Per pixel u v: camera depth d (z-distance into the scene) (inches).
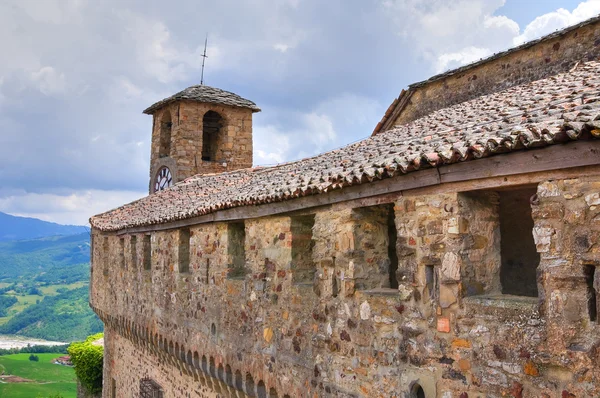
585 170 205.8
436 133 340.2
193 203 563.2
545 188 216.8
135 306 694.5
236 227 476.7
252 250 428.1
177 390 587.8
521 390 225.0
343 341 324.8
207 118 1087.6
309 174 379.9
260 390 414.6
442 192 261.4
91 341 1195.3
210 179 772.6
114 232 783.1
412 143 328.8
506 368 230.8
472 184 245.9
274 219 399.9
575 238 208.2
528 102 333.7
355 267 318.0
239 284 445.7
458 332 252.4
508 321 232.1
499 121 287.9
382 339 296.2
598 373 200.1
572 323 208.1
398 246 285.4
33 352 2967.5
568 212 209.9
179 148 1016.2
